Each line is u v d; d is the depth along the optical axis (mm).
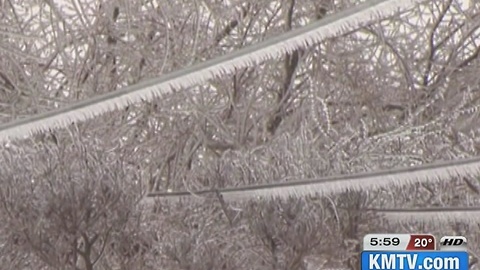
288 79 15742
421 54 17047
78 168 9078
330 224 9602
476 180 12516
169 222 10047
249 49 6645
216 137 14719
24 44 15484
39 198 8633
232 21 16391
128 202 9125
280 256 9359
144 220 9625
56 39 15664
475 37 17234
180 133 14141
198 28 14945
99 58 15781
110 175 9031
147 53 15648
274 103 15789
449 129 13805
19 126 7105
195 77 6730
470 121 13977
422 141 13297
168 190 12359
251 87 15508
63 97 15562
